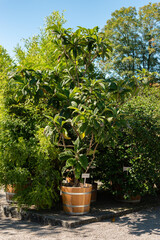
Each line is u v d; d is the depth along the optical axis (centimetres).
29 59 625
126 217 494
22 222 472
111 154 577
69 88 539
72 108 438
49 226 443
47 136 449
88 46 527
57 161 554
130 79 507
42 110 560
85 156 477
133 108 576
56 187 566
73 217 461
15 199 499
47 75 515
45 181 500
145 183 544
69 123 513
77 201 473
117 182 574
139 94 679
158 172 550
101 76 662
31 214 481
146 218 489
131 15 2205
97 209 523
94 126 416
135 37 2147
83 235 393
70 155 485
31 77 483
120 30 2173
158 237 391
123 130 556
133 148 542
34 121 553
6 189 550
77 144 480
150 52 1995
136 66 2109
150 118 559
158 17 2112
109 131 448
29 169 553
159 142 554
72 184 525
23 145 509
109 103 503
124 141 559
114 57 2111
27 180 536
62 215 475
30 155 518
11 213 513
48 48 654
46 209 514
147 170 538
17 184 528
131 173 536
